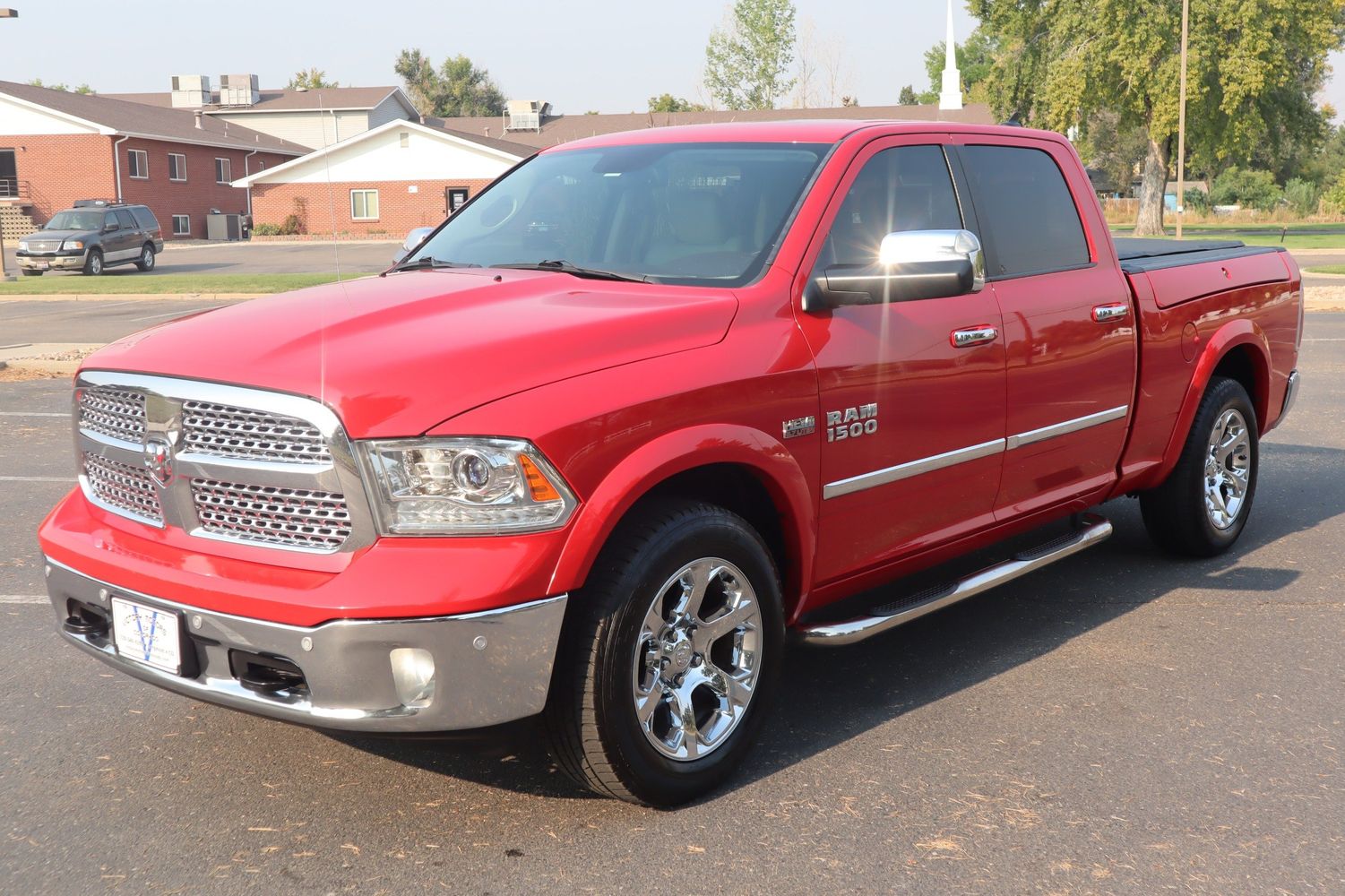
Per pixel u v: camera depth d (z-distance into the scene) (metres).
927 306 4.11
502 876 3.06
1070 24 46.12
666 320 3.43
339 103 69.44
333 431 2.96
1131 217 67.75
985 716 4.07
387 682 2.97
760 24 68.19
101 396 3.48
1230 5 42.78
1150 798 3.48
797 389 3.60
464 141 52.94
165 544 3.29
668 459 3.22
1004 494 4.53
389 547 2.98
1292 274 6.37
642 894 2.98
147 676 3.28
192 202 56.03
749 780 3.60
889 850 3.18
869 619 3.95
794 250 3.79
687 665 3.42
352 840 3.25
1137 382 5.15
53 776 3.63
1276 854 3.16
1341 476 7.81
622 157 4.50
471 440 2.97
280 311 3.59
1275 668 4.51
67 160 50.78
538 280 3.82
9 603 5.25
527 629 3.00
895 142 4.25
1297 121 48.16
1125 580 5.64
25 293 25.70
